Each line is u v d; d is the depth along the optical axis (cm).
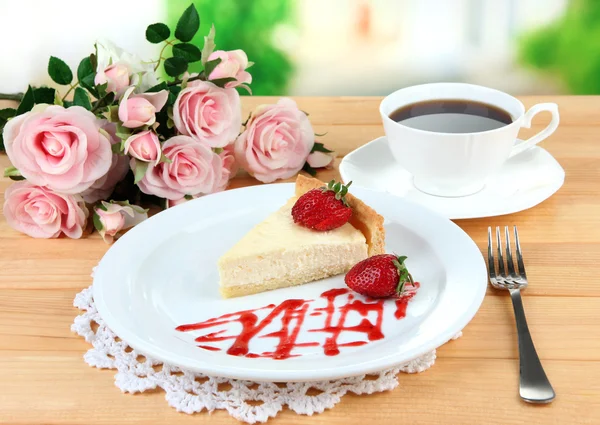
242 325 53
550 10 137
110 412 48
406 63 144
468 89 69
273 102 84
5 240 64
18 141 62
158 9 140
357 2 139
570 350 51
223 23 140
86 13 139
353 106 84
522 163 69
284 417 48
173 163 66
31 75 142
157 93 65
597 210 65
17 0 137
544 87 144
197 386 49
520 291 56
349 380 49
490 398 48
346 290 57
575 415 47
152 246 60
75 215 64
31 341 53
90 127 63
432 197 66
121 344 53
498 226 64
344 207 60
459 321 50
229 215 63
